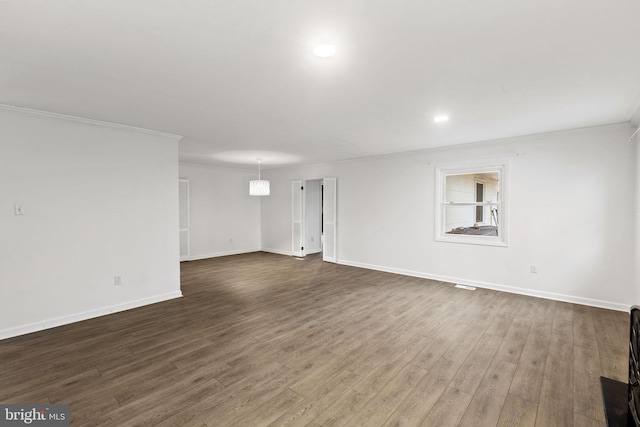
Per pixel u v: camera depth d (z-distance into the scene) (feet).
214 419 6.15
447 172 16.83
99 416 6.21
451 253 16.76
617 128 12.14
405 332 10.34
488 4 4.93
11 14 5.10
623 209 12.14
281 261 23.26
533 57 6.75
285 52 6.56
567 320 11.32
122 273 12.57
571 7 5.00
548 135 13.55
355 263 21.16
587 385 7.30
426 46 6.30
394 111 10.57
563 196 13.37
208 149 17.71
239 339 9.83
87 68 7.28
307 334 10.20
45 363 8.32
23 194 10.34
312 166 23.99
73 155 11.34
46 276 10.77
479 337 9.94
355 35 5.89
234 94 9.00
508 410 6.44
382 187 19.52
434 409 6.48
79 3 4.83
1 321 9.93
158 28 5.62
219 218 25.66
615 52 6.50
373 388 7.22
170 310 12.58
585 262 12.97
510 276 14.85
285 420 6.13
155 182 13.56
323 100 9.54
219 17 5.28
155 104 9.89
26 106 10.05
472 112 10.69
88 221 11.70
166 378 7.60
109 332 10.38
